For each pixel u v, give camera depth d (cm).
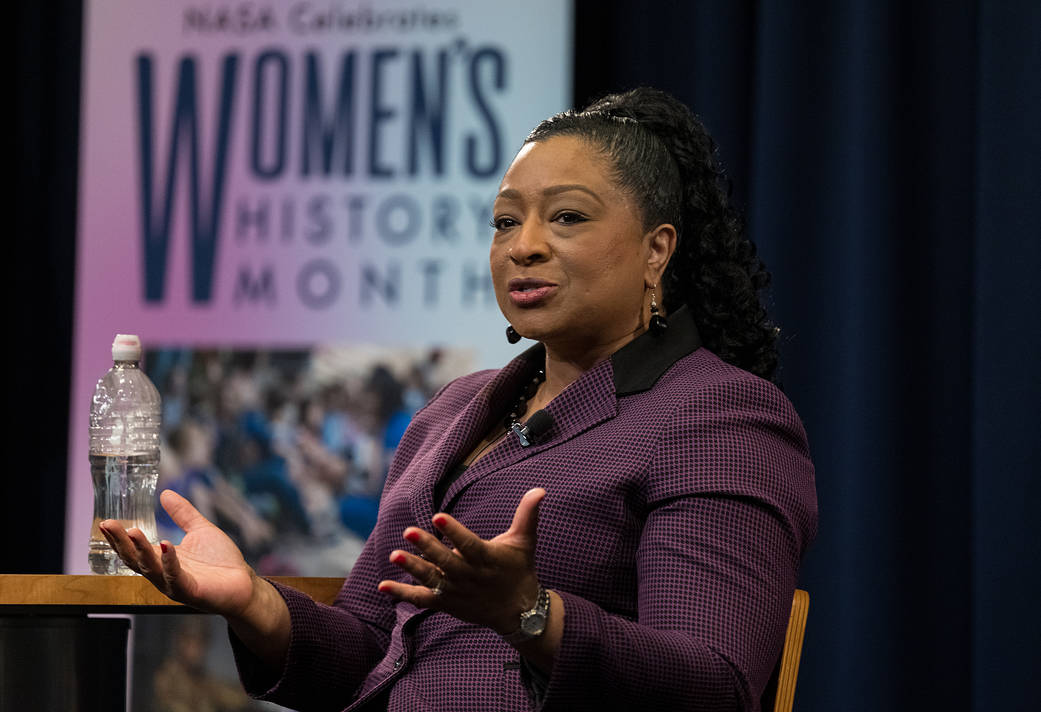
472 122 1055
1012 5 905
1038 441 877
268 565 1061
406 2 1073
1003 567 874
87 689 513
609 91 1097
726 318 520
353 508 1052
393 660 486
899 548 958
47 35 1228
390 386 1055
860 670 948
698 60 1070
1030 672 861
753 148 1012
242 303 1090
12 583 480
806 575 966
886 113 978
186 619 1023
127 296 1109
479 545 349
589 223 482
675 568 420
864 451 960
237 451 1077
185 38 1117
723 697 395
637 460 448
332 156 1082
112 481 592
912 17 989
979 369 898
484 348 1042
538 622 370
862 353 966
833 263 978
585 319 485
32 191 1226
